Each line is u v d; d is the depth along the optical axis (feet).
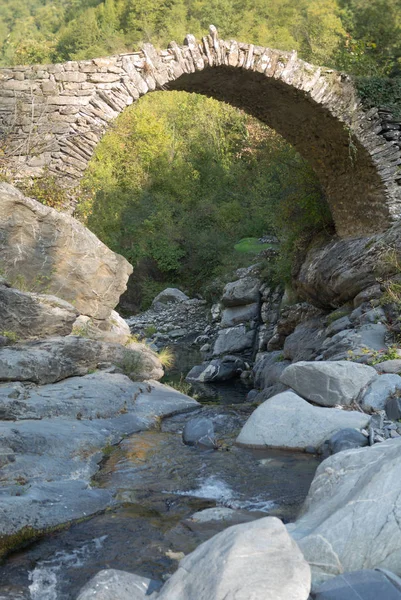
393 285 33.50
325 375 22.09
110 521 14.51
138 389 25.84
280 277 54.80
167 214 92.27
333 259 42.32
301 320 47.34
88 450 18.78
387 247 37.70
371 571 10.35
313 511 12.94
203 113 106.73
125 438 20.86
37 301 26.86
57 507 14.69
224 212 91.50
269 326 54.39
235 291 57.47
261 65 39.11
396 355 25.75
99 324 32.96
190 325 70.18
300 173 48.85
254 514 14.73
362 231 43.98
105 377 26.00
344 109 41.01
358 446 17.53
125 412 23.13
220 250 85.92
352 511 11.57
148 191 98.12
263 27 90.89
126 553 13.03
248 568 9.70
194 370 48.16
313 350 39.78
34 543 13.51
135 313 86.12
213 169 101.04
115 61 36.76
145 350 32.04
